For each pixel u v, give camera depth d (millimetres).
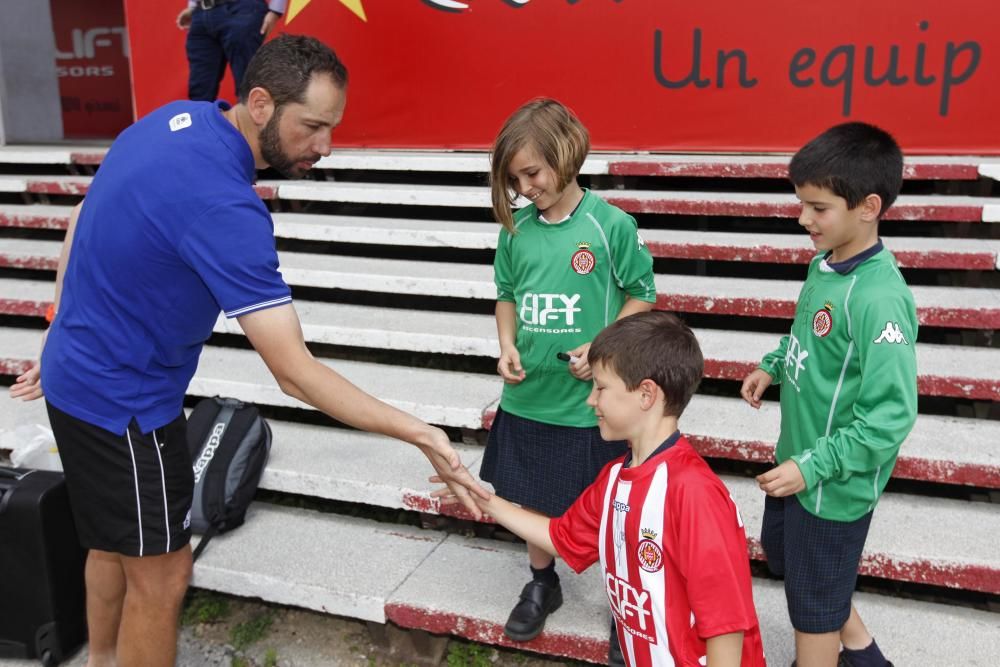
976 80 4648
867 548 2633
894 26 4703
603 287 2311
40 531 2689
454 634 2693
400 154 5387
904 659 2406
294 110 2008
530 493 2422
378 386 3635
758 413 3271
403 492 3078
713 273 4301
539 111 2141
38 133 7797
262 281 2012
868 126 1890
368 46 5578
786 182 4695
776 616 2609
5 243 5086
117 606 2562
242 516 3113
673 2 5008
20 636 2805
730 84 5027
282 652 2855
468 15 5371
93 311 2117
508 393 2471
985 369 3197
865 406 1851
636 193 4555
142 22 6031
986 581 2521
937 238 4016
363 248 4801
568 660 2729
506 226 2258
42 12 7699
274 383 3637
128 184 2027
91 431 2170
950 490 3072
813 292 2027
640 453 1761
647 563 1702
